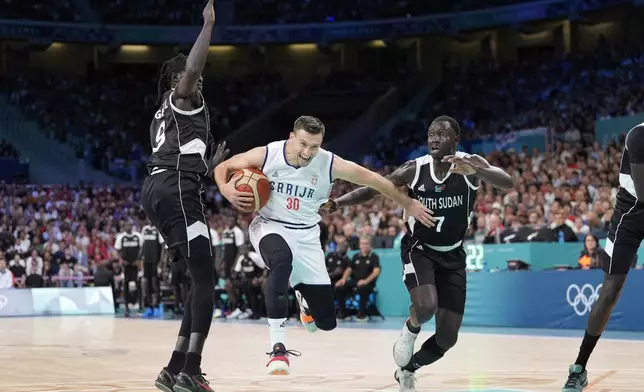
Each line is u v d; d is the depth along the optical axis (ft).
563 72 87.61
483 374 20.48
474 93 93.50
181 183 14.88
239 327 43.57
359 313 48.32
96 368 22.72
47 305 61.26
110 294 63.46
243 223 59.52
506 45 100.42
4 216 71.72
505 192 57.11
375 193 16.71
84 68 109.70
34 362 24.56
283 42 102.78
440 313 16.49
